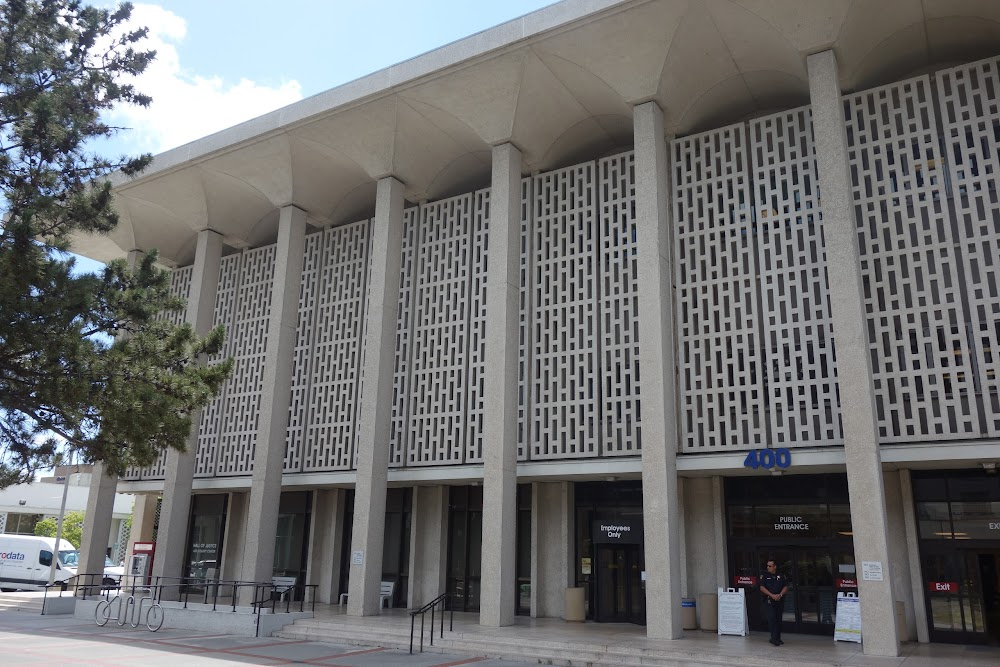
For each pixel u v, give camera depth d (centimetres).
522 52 1745
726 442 1580
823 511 1622
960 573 1470
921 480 1541
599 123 1942
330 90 2027
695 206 1744
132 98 1256
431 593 2088
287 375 2203
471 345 1991
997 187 1429
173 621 1806
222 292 2566
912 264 1478
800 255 1599
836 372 1500
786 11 1530
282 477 2186
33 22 1168
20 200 1110
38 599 2402
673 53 1658
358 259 2294
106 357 1103
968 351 1393
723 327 1642
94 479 2462
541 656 1349
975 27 1547
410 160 2109
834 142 1496
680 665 1243
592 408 1772
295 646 1521
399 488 2230
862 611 1288
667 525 1491
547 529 1948
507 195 1875
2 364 1070
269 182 2295
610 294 1812
